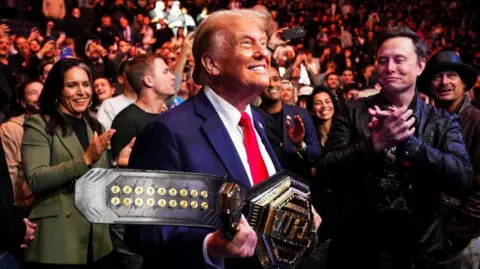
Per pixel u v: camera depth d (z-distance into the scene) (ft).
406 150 6.68
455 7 53.67
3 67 19.44
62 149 8.64
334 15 47.96
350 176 6.91
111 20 31.40
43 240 8.43
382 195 7.02
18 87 12.35
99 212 4.02
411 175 7.00
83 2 35.19
